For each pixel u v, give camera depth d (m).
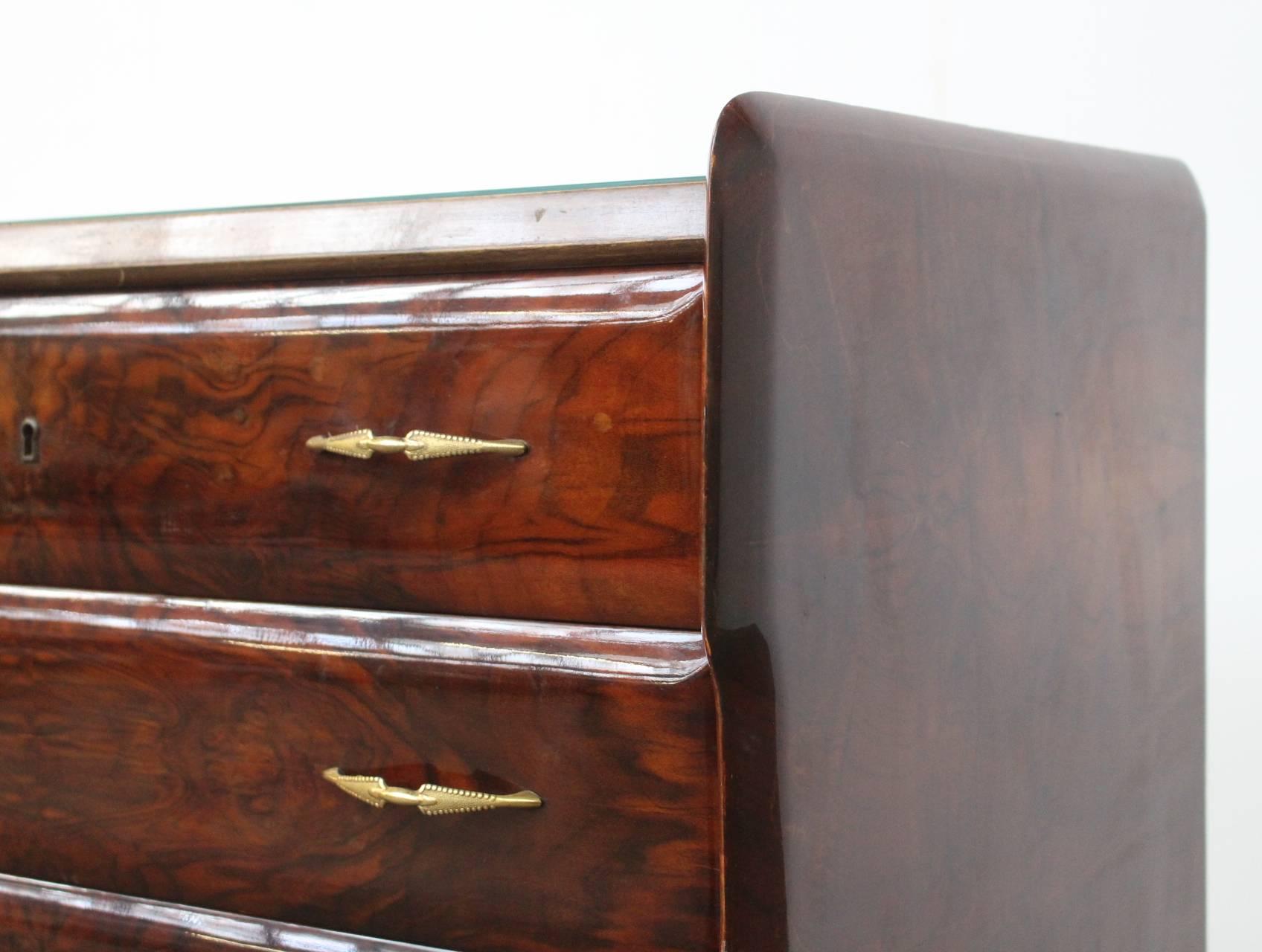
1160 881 1.16
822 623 0.85
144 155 1.75
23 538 1.07
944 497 0.94
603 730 0.89
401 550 0.95
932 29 1.48
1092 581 1.07
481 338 0.91
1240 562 1.53
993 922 0.98
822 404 0.85
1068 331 1.04
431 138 1.62
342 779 0.95
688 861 0.87
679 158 1.53
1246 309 1.50
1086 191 1.06
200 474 1.00
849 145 0.87
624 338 0.87
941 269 0.93
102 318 1.03
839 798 0.86
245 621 0.99
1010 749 0.99
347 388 0.95
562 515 0.90
